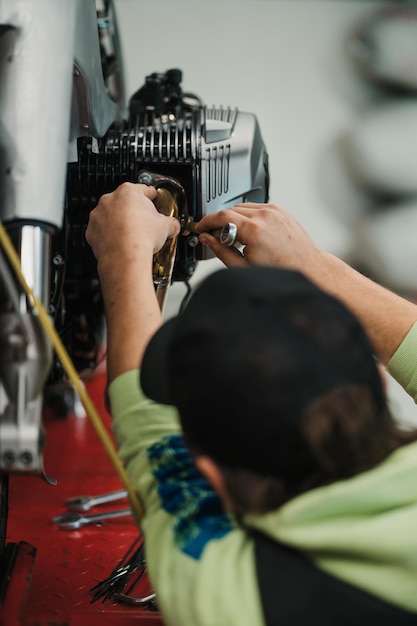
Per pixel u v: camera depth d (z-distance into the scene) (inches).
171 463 34.8
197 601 30.5
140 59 149.4
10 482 72.5
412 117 147.1
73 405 88.9
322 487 30.7
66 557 56.6
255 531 32.3
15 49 40.0
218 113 60.6
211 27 149.6
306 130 148.4
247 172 59.6
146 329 37.5
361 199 146.5
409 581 30.9
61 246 53.3
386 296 48.2
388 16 148.6
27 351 34.8
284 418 29.0
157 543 33.6
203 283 32.9
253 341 29.4
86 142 55.1
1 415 34.9
